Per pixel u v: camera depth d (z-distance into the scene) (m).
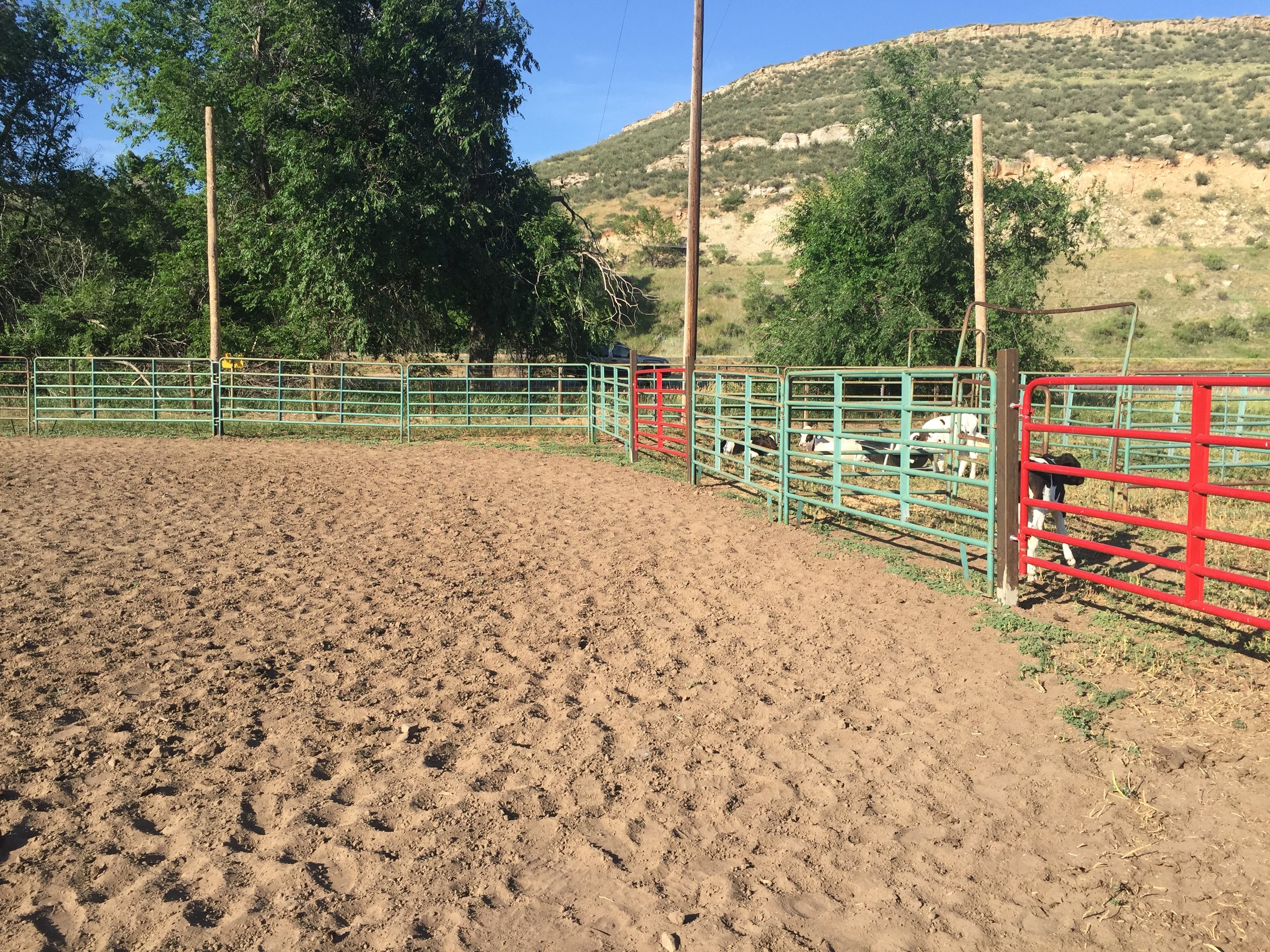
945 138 22.69
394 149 22.00
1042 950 3.00
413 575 7.68
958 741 4.57
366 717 4.77
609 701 5.05
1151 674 5.27
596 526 10.01
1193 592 5.42
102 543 8.60
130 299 26.91
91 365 22.06
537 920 3.11
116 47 29.03
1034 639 5.94
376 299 23.08
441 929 3.04
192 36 28.09
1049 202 23.23
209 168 20.61
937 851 3.58
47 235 31.22
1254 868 3.39
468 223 22.50
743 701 5.07
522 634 6.19
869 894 3.30
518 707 4.93
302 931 2.99
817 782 4.14
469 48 23.11
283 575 7.59
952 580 7.50
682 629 6.32
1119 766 4.24
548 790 4.03
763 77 124.31
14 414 22.86
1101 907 3.22
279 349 25.38
